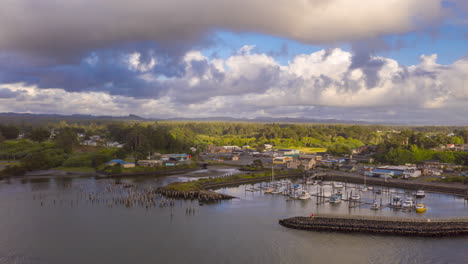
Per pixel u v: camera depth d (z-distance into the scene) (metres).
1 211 118.69
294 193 148.50
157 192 151.12
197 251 84.81
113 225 104.19
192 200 137.12
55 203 129.88
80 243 89.88
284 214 116.06
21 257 81.38
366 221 100.31
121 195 144.12
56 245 88.56
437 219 99.56
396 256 81.31
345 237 92.88
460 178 169.88
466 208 124.06
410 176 187.50
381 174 192.25
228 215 115.06
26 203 129.88
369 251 84.12
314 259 80.12
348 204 131.12
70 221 107.88
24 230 99.44
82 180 185.75
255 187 171.12
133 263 78.19
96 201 133.12
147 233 97.19
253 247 86.88
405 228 94.44
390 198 140.75
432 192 155.62
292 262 78.81
